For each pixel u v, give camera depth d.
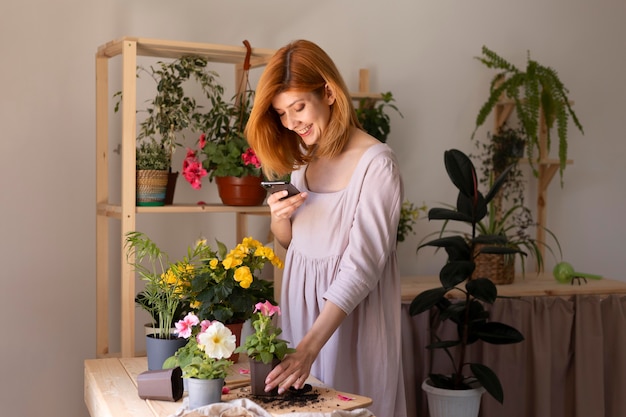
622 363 3.34
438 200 3.79
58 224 3.03
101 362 2.09
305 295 1.99
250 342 1.68
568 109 3.88
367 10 3.59
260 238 3.41
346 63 3.57
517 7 3.92
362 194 1.88
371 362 1.96
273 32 3.40
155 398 1.71
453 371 3.22
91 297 3.10
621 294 3.37
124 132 2.53
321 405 1.63
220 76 3.27
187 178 2.78
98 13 3.06
